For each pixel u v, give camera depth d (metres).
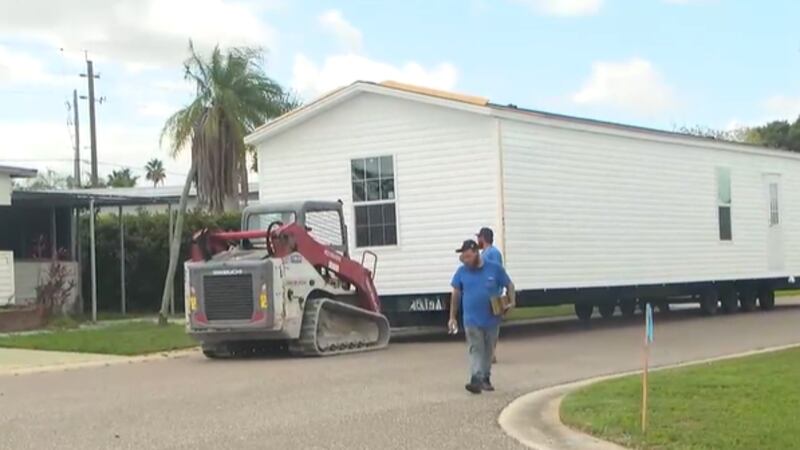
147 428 10.16
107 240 31.23
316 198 22.33
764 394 10.88
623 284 23.66
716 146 27.25
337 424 10.22
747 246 28.47
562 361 16.03
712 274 26.97
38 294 25.08
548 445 9.09
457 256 20.62
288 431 9.86
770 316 26.89
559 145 21.94
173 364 16.66
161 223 31.53
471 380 12.48
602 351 17.67
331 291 18.03
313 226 18.58
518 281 20.47
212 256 17.41
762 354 15.48
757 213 29.02
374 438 9.46
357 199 21.80
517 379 13.73
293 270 17.14
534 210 21.06
